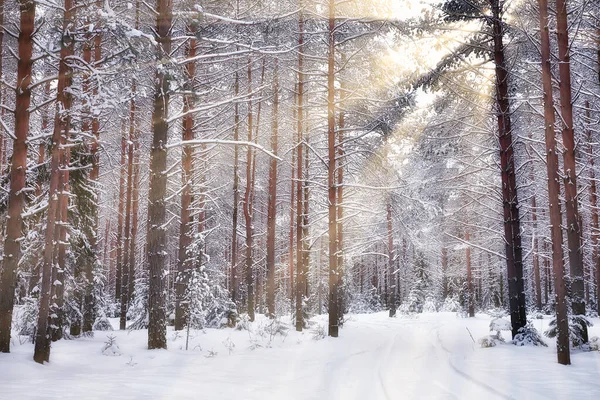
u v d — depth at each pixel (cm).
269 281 2253
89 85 1048
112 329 1967
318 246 3312
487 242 2566
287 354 1178
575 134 1728
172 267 3647
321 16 1677
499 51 1503
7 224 995
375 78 1800
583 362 1005
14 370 799
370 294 5153
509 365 977
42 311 906
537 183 2033
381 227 3177
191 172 1902
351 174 2178
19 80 1036
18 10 1160
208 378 820
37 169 1225
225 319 1950
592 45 1537
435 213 1798
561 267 1019
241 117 2138
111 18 866
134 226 2209
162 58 1002
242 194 2883
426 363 1057
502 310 3388
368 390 743
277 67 1944
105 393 638
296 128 2006
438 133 1697
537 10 1282
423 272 4244
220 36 1595
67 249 1377
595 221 2391
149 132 2025
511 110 1578
